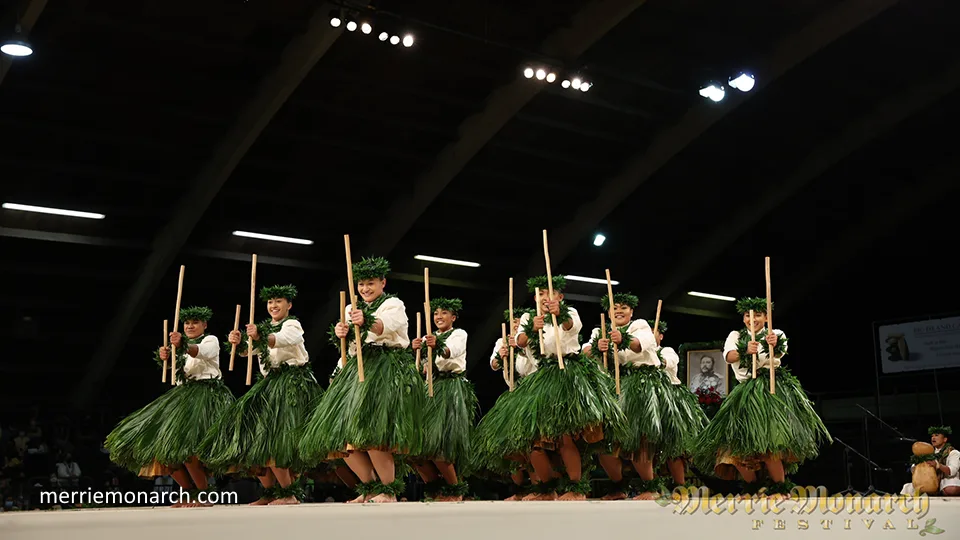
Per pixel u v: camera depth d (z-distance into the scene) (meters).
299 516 3.19
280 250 15.37
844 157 15.95
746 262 18.88
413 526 3.19
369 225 15.58
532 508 3.71
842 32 12.95
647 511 3.69
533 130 14.43
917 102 14.89
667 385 6.84
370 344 5.62
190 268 15.06
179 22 11.39
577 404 5.75
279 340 6.20
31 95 11.82
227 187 13.91
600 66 13.34
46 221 13.60
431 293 17.19
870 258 19.77
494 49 12.68
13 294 14.62
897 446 14.62
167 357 7.05
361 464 5.55
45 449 14.63
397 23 11.76
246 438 6.04
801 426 6.36
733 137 15.56
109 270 14.75
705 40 13.50
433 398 6.80
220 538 3.04
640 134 15.01
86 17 10.91
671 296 18.72
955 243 19.12
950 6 13.32
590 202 16.08
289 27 11.59
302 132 13.40
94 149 12.84
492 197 15.62
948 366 14.55
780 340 6.55
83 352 15.94
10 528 3.04
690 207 16.92
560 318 6.08
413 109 13.55
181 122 12.76
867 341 20.78
